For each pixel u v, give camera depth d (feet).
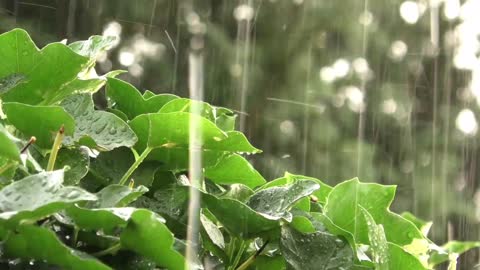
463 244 3.85
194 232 2.70
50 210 2.33
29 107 2.62
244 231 2.74
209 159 2.91
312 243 2.76
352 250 2.77
